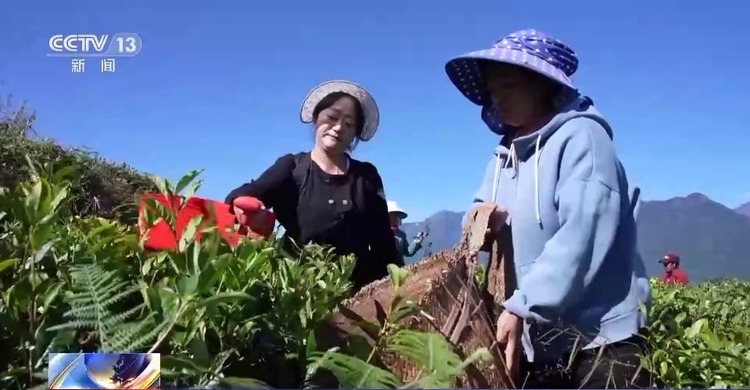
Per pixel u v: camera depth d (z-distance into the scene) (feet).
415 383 3.83
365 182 12.74
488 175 9.38
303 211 12.21
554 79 7.98
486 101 9.71
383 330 5.08
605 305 7.70
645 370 7.50
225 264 4.48
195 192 5.18
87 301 3.72
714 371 7.06
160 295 3.88
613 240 7.61
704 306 11.54
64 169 4.78
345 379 3.91
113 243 5.29
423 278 6.94
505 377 7.02
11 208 4.02
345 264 8.54
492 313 8.29
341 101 12.34
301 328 5.07
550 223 8.11
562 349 7.71
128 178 38.75
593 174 7.77
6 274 4.10
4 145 32.09
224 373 4.39
